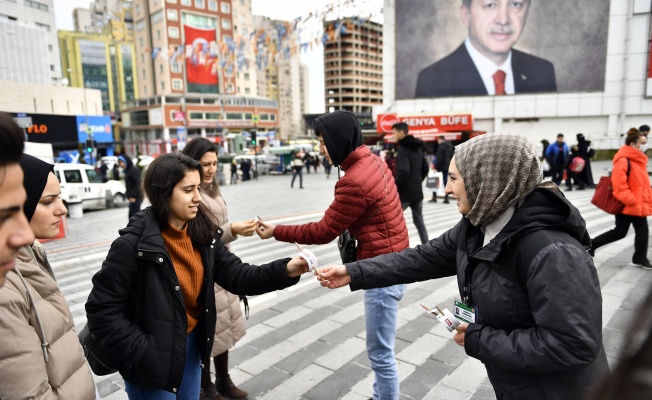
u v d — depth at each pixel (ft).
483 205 4.39
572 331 3.73
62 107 123.65
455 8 89.92
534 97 88.99
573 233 4.21
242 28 250.78
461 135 84.58
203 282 6.12
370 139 98.84
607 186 15.94
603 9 82.58
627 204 15.33
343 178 7.39
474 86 91.66
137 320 5.49
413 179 18.34
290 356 10.79
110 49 358.84
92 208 50.75
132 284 5.43
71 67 339.36
